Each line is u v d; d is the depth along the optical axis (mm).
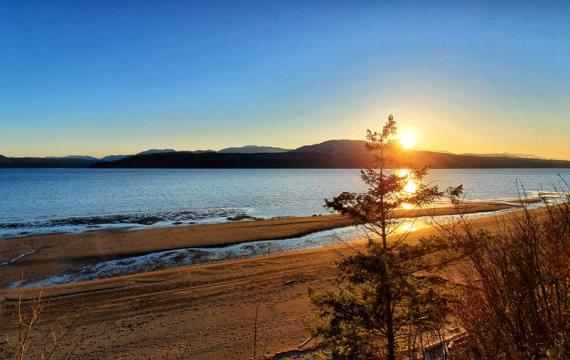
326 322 5367
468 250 2873
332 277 15102
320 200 54188
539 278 2324
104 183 97125
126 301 13016
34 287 15609
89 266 19031
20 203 49906
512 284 2389
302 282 14617
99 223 32469
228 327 10664
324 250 20703
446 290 3967
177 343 9820
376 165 5090
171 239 24719
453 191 4652
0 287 15820
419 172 4930
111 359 9094
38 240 24047
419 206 4930
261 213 40281
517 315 2346
